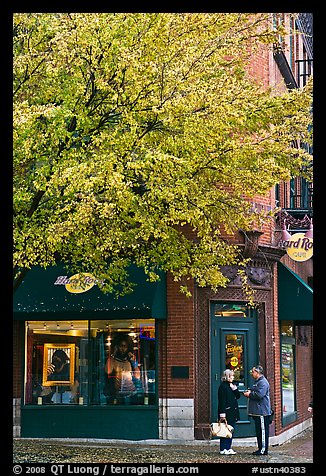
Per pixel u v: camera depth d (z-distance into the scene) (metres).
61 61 15.88
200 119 15.13
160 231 16.28
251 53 18.81
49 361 22.03
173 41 15.62
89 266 18.44
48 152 15.99
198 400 21.00
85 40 15.23
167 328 21.27
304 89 16.88
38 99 16.55
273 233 22.77
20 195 15.40
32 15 16.09
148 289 20.81
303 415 27.09
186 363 21.05
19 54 16.81
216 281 17.80
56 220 15.66
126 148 15.30
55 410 21.61
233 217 17.20
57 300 21.19
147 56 15.48
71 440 21.33
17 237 15.41
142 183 16.62
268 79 23.36
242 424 21.47
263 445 19.08
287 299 23.19
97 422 21.31
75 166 14.69
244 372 21.78
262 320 22.33
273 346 22.66
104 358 21.70
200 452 19.38
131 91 15.18
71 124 16.50
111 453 18.92
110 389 21.56
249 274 21.83
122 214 15.88
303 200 28.98
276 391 22.52
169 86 15.34
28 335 22.20
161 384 21.16
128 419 21.14
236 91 16.08
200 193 16.45
